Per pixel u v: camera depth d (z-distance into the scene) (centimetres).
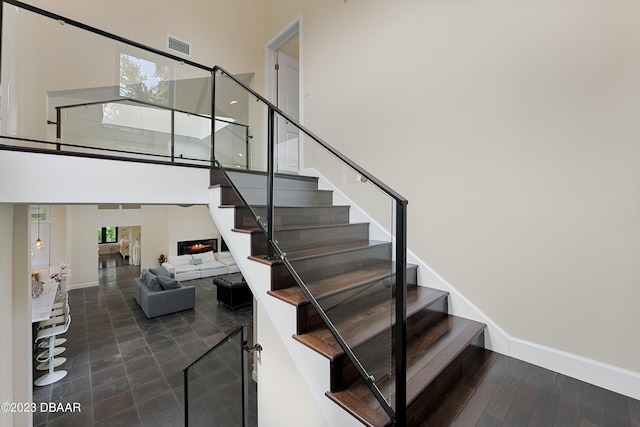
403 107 261
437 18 236
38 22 264
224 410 313
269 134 215
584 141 167
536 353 184
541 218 183
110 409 326
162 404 335
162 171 239
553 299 179
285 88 477
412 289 232
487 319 206
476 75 212
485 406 144
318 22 356
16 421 259
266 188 205
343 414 131
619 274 157
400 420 115
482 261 209
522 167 190
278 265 183
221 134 339
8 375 244
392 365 125
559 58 176
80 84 301
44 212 692
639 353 151
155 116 346
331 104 335
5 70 213
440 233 232
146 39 371
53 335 390
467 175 217
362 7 301
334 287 176
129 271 1075
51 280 577
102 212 878
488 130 205
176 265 926
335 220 225
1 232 225
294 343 159
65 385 371
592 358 165
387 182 273
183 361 432
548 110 180
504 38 198
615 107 158
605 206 161
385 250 152
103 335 521
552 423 133
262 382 270
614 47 158
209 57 424
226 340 328
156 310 610
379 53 282
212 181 264
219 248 1078
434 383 142
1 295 227
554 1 178
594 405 146
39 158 187
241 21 457
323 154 265
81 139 302
